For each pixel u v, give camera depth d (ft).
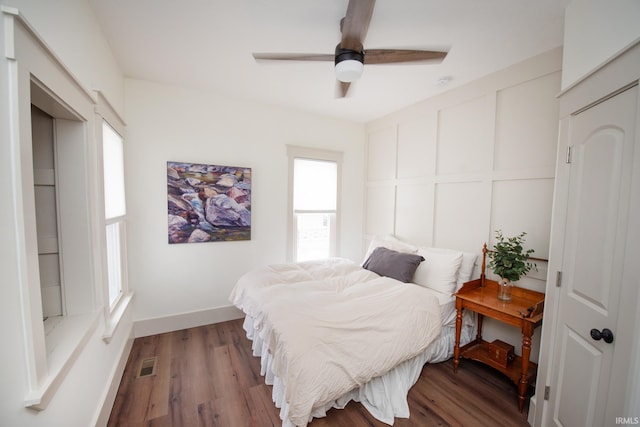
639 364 3.16
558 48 6.53
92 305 5.00
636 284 3.22
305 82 8.69
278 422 5.44
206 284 9.88
